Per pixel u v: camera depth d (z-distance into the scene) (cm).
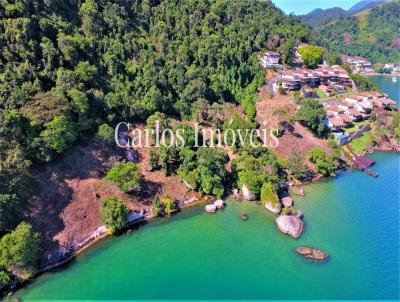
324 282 7500
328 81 18150
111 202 9075
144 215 9800
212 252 8412
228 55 15900
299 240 8881
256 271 7806
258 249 8544
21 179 8625
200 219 9788
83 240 8669
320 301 6975
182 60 15150
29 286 7381
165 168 11000
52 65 11469
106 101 11762
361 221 9731
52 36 12194
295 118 13938
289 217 9425
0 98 9844
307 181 12000
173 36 16188
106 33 14225
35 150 9294
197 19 17400
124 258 8212
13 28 11112
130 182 9794
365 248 8588
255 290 7244
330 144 13438
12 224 8088
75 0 14262
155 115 12250
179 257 8250
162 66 14550
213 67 15425
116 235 9031
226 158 11819
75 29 13250
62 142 9700
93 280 7525
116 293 7150
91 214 9225
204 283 7412
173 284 7394
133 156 11419
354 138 14675
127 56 14050
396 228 9406
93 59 12950
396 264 8044
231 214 10038
